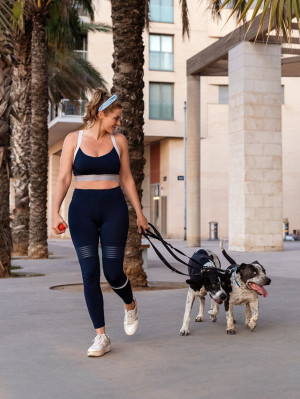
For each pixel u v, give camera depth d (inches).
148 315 252.8
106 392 136.3
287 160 1493.6
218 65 957.8
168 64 1432.1
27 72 793.6
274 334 207.2
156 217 1551.4
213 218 1472.7
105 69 1381.6
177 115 1432.1
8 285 389.1
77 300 308.7
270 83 842.8
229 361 165.9
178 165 1449.3
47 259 680.4
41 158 694.5
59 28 794.2
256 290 201.5
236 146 848.3
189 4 1437.0
